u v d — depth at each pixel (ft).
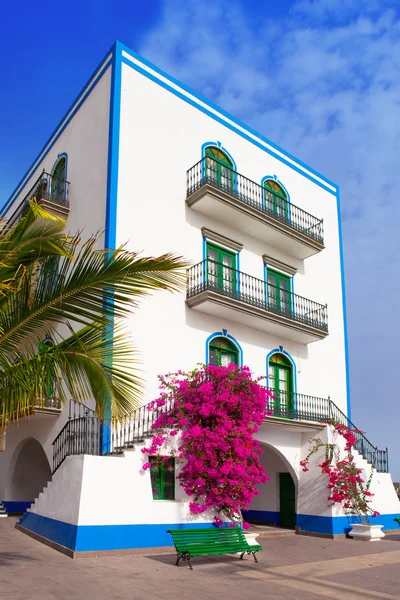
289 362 58.44
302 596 24.89
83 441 39.81
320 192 69.72
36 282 24.27
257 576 29.35
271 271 59.88
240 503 40.32
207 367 43.88
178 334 48.08
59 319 24.57
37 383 23.65
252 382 43.57
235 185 56.85
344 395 63.98
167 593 24.39
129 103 49.73
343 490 49.37
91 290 23.68
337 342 65.41
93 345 24.76
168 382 45.52
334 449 51.57
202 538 31.96
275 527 55.52
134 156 48.78
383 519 53.57
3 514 52.75
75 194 52.54
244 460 40.73
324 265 67.05
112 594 23.67
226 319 52.90
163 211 49.88
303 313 61.31
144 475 37.14
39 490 56.54
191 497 40.14
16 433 54.34
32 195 54.85
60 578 26.40
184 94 54.95
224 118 58.70
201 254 52.29
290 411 52.60
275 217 56.65
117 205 46.34
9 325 23.85
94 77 53.31
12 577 26.11
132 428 42.24
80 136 54.08
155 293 47.14
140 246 47.19
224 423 40.65
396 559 37.32
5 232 24.49
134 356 44.34
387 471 56.59
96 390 24.56
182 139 53.52
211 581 27.50
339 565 34.09
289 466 52.75
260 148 62.44
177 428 40.57
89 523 33.50
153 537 36.24
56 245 23.99
